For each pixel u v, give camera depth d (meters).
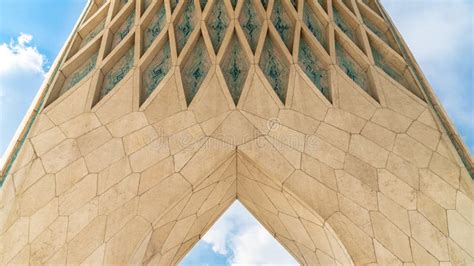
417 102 11.27
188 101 11.24
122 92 11.17
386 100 11.23
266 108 10.97
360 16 13.30
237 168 10.95
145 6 13.40
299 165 10.12
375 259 8.98
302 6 13.05
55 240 8.89
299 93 11.25
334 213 9.49
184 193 9.80
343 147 10.38
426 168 10.03
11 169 9.71
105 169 9.90
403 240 9.09
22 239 8.83
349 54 12.47
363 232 9.25
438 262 8.80
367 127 10.71
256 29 12.78
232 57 12.18
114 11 13.30
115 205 9.44
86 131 10.46
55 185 9.58
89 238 8.98
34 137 10.30
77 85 11.34
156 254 10.73
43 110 10.79
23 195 9.37
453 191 9.68
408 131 10.66
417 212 9.41
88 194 9.52
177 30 12.82
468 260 8.80
